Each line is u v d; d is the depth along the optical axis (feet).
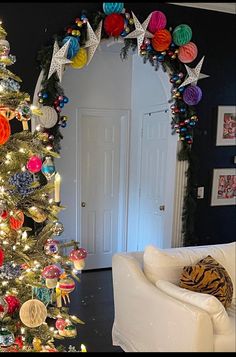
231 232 13.17
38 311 6.15
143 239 14.71
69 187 14.10
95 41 9.85
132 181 15.21
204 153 12.34
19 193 6.70
